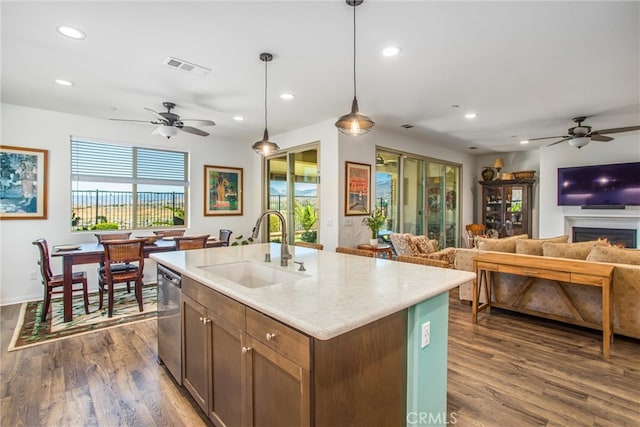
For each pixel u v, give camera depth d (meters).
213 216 5.92
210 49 2.69
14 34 2.46
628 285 2.93
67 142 4.53
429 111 4.42
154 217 5.37
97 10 2.15
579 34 2.45
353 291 1.55
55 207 4.46
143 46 2.64
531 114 4.57
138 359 2.65
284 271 2.08
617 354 2.73
